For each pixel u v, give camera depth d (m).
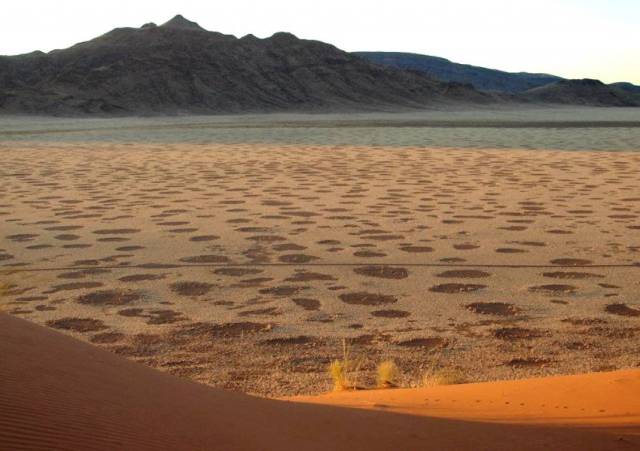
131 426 3.93
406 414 5.89
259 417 5.23
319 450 4.60
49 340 5.15
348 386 8.47
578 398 6.30
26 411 3.59
